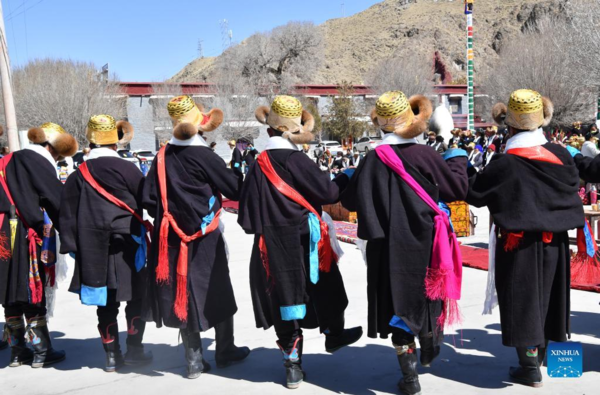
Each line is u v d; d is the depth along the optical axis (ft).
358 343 16.70
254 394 13.58
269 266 13.60
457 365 14.67
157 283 14.34
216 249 14.53
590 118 121.29
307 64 200.95
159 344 17.65
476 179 13.24
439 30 568.00
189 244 14.21
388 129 12.93
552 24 135.74
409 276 12.48
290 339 13.82
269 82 185.57
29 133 15.75
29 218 15.42
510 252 12.86
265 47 197.67
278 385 14.06
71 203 15.17
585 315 17.88
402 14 646.74
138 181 15.17
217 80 158.61
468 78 100.17
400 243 12.50
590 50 103.24
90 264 14.76
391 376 14.26
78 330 19.24
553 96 119.85
